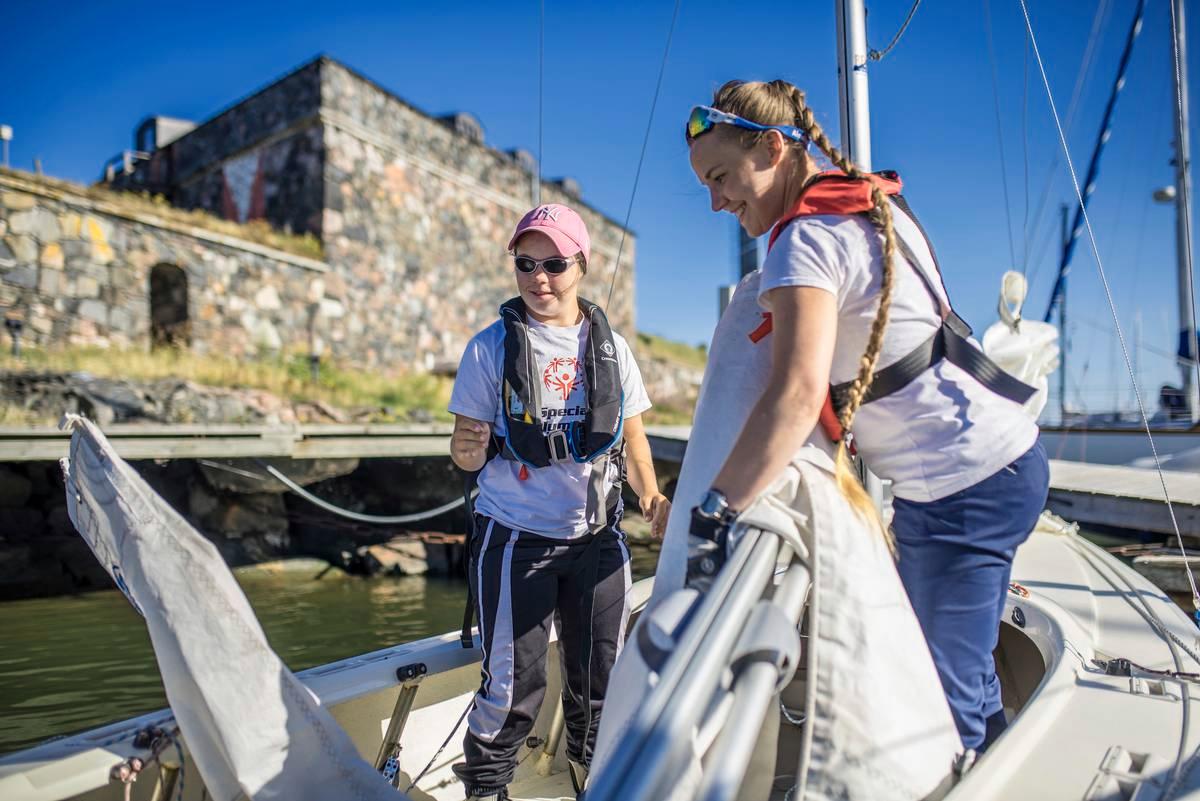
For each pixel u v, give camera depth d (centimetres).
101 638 583
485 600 166
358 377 1341
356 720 161
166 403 903
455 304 1645
